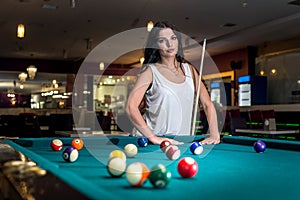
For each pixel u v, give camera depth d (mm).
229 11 7316
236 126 6953
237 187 1215
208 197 1057
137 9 7195
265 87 10328
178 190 1142
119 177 1301
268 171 1572
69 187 967
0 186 1288
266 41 10148
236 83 11344
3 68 13188
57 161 1776
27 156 1567
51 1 6680
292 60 9938
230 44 10484
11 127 7500
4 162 1293
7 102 14742
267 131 6109
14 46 11016
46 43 10594
